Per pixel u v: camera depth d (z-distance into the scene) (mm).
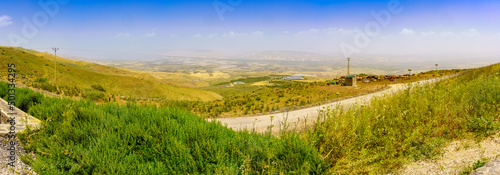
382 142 5133
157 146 5039
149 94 80625
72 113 6512
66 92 23297
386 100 8133
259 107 21328
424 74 44594
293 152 4723
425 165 4305
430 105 6746
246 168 4379
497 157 3982
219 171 4238
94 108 7734
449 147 4836
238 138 5594
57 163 4449
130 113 7508
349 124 5477
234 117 16562
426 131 5465
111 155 4621
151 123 6352
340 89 32156
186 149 4910
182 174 4426
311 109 17531
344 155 4738
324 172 4312
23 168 4207
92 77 86438
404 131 5457
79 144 5137
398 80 39812
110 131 5820
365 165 4457
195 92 92188
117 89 79500
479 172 3574
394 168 4379
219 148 4898
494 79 8891
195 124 6234
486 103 6441
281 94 30000
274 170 4258
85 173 4254
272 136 6516
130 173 4340
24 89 11547
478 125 5461
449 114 6336
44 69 74688
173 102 21516
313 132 5598
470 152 4457
